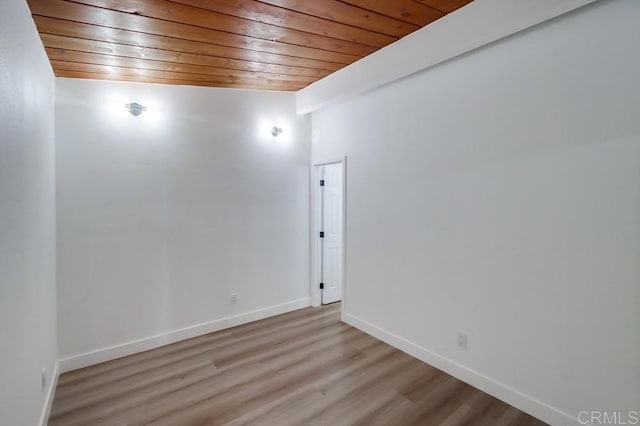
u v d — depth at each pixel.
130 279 3.06
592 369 1.91
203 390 2.50
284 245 4.05
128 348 3.06
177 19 2.08
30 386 1.76
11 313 1.42
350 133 3.58
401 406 2.30
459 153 2.53
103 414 2.24
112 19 2.01
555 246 2.04
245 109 3.68
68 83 2.75
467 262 2.52
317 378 2.65
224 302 3.62
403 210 3.01
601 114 1.83
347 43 2.67
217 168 3.51
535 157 2.10
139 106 3.01
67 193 2.75
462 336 2.57
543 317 2.11
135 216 3.07
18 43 1.56
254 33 2.37
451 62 2.56
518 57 2.16
